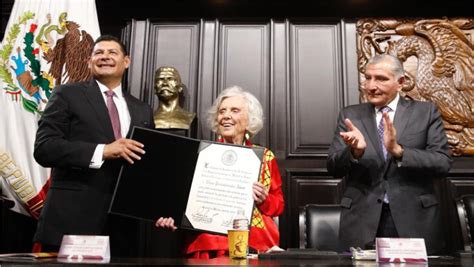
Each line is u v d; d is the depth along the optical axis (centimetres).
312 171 310
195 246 174
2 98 281
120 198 162
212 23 340
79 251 121
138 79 330
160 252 267
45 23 299
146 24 341
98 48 213
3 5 343
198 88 326
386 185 177
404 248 116
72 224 183
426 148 183
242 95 209
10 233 300
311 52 332
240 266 93
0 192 273
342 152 179
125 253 196
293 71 329
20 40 294
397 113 190
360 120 194
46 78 288
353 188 185
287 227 304
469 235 233
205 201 159
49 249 193
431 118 187
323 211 257
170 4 341
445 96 314
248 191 160
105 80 212
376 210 175
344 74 324
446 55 320
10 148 274
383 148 185
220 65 331
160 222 158
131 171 166
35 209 268
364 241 172
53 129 192
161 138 170
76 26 301
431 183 183
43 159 185
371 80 189
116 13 342
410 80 317
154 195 163
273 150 315
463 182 304
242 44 336
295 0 334
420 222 172
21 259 114
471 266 100
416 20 329
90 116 197
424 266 100
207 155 165
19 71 288
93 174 189
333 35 335
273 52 331
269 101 323
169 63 334
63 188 188
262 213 181
